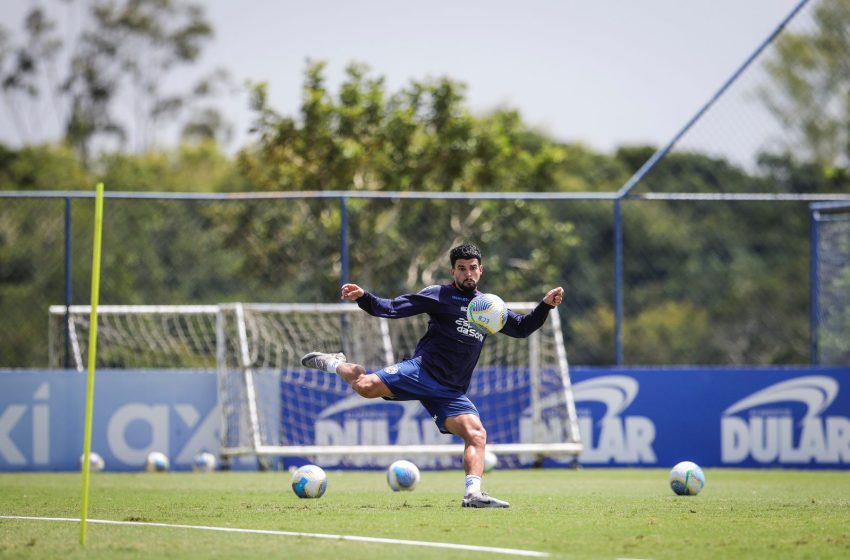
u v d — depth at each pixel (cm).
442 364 2855
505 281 7550
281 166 8719
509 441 5591
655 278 10931
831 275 6009
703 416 5650
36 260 7562
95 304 2277
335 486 4044
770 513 2769
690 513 2764
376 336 5809
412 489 3644
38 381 5397
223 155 14262
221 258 7631
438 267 7169
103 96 16175
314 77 8769
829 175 7512
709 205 11044
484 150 8694
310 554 1997
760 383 5666
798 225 10950
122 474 5134
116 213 7556
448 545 2108
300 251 7350
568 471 5409
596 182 12812
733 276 10969
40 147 12512
